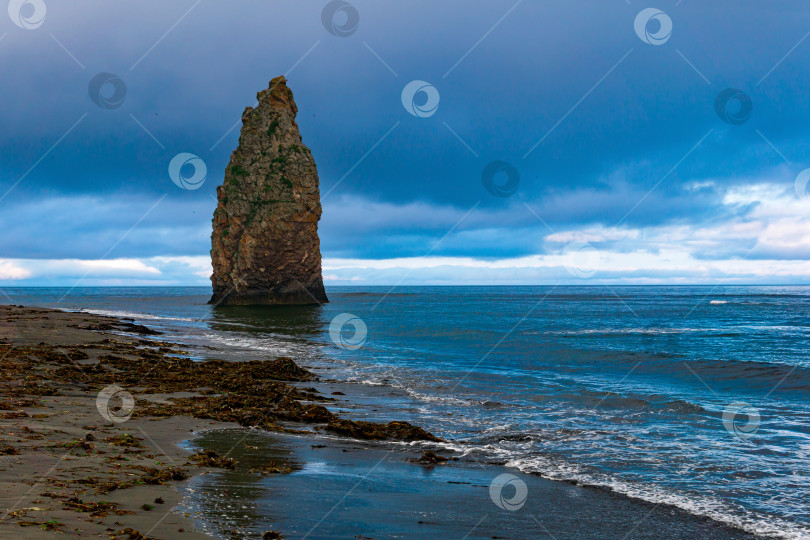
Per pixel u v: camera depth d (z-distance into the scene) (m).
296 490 8.77
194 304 98.12
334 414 15.80
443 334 45.66
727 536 8.01
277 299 87.25
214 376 20.66
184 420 13.59
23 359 21.48
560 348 35.94
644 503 9.25
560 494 9.59
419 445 12.73
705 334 48.19
